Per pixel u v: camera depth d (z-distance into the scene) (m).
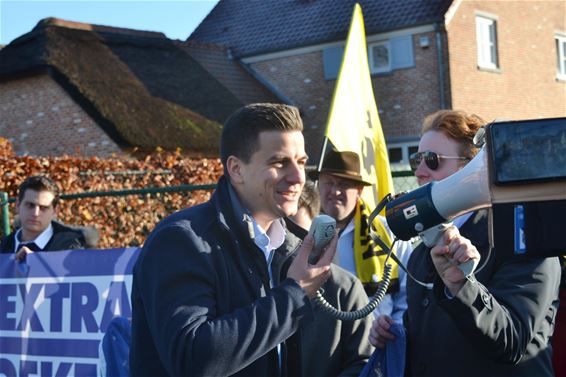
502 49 23.44
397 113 22.56
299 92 24.33
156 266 2.43
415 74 22.28
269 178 2.50
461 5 22.20
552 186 2.00
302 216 4.06
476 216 2.73
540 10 24.94
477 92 22.50
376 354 2.88
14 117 20.50
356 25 5.34
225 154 2.62
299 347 2.71
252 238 2.57
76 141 19.31
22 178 9.88
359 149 5.09
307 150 23.91
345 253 4.37
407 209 2.38
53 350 4.79
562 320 2.98
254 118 2.52
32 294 4.86
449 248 2.35
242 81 24.16
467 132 3.04
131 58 21.47
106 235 9.99
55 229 5.64
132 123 18.88
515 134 2.04
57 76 19.47
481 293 2.38
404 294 4.18
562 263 2.93
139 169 11.01
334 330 2.94
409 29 22.27
